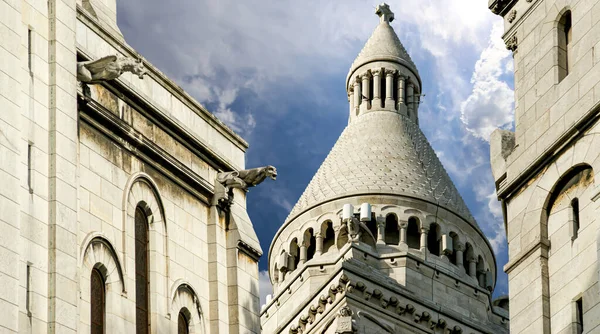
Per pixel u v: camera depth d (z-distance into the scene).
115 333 55.03
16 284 49.62
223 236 61.72
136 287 57.06
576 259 55.50
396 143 117.56
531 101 59.34
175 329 58.22
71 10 55.34
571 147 56.69
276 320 109.06
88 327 53.84
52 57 54.06
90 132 56.19
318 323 103.25
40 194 52.09
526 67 60.19
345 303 101.69
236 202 62.97
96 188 55.81
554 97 58.19
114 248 55.88
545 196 57.28
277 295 110.00
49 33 54.34
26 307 50.34
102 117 56.50
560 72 58.72
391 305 103.12
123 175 57.28
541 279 56.38
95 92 56.56
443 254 111.06
